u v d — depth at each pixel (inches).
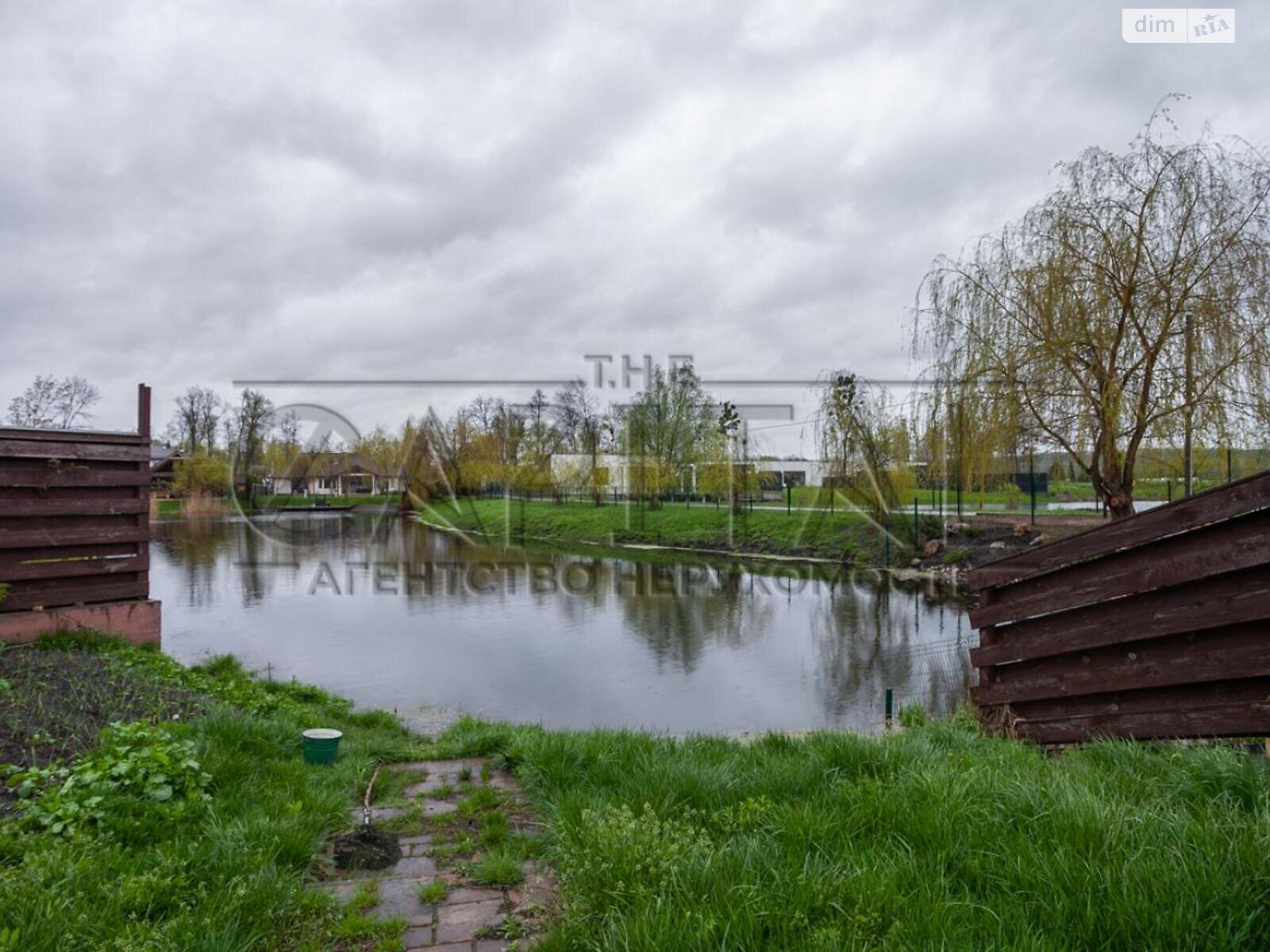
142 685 204.5
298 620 564.1
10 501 268.5
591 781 154.3
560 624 566.9
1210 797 109.3
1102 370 493.7
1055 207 510.9
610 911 90.8
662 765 150.0
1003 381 553.6
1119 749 139.4
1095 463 507.5
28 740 151.0
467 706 354.6
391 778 175.5
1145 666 150.3
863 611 620.7
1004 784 115.7
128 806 124.8
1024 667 182.5
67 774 134.8
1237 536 130.3
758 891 89.2
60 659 223.9
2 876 97.7
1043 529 752.3
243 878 104.5
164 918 94.4
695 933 81.1
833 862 99.2
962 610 612.7
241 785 143.9
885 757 144.9
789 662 455.8
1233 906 78.5
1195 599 139.2
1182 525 137.9
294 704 269.3
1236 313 459.5
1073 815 100.1
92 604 292.0
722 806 128.8
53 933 85.2
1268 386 458.6
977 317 578.6
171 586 725.3
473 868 121.9
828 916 85.4
